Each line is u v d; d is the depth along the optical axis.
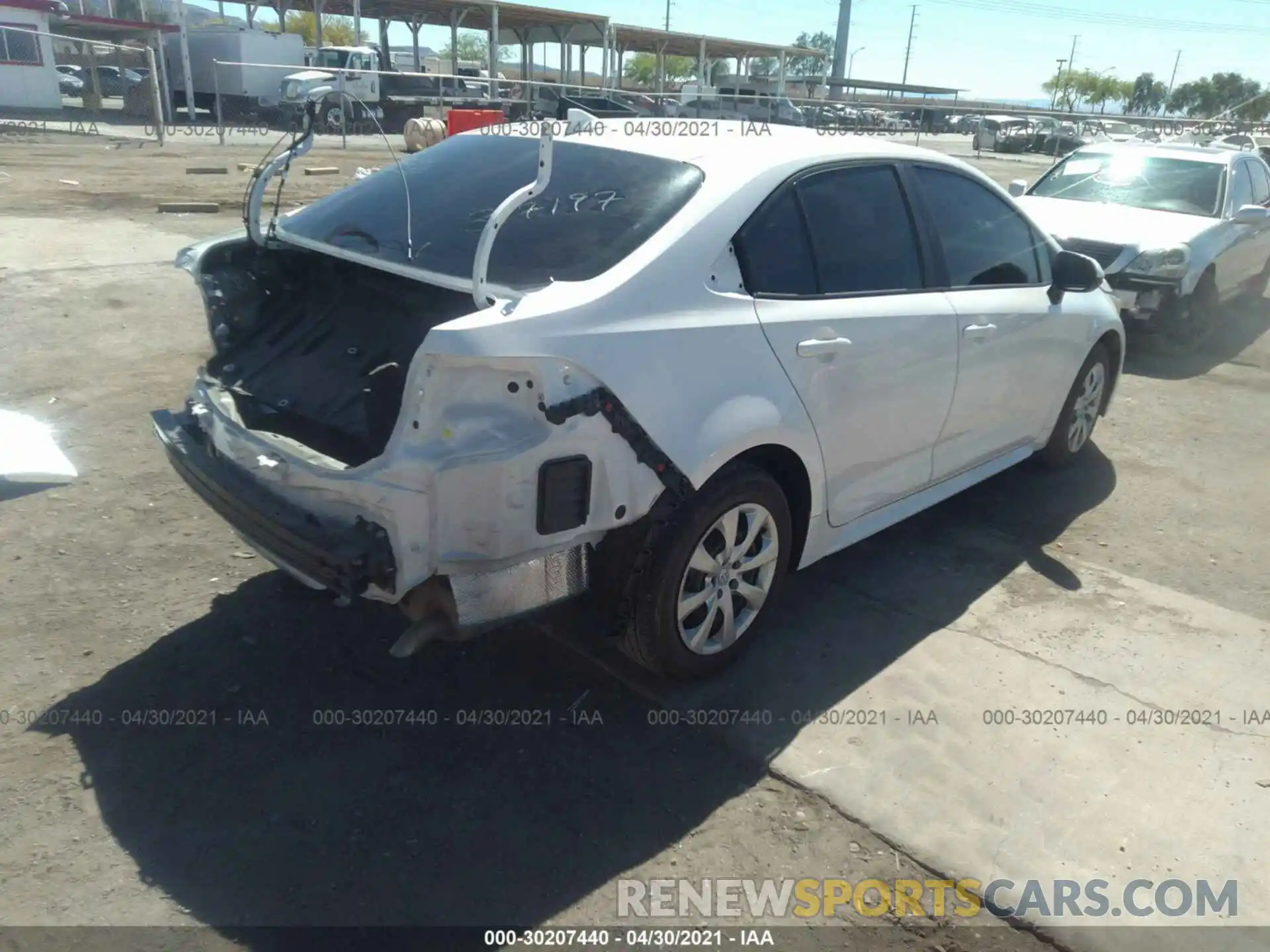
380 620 3.67
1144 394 6.99
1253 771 3.04
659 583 3.04
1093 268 4.50
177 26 31.22
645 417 2.82
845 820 2.80
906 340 3.70
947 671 3.51
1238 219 8.38
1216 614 3.97
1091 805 2.88
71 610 3.63
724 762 3.01
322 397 3.23
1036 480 5.33
